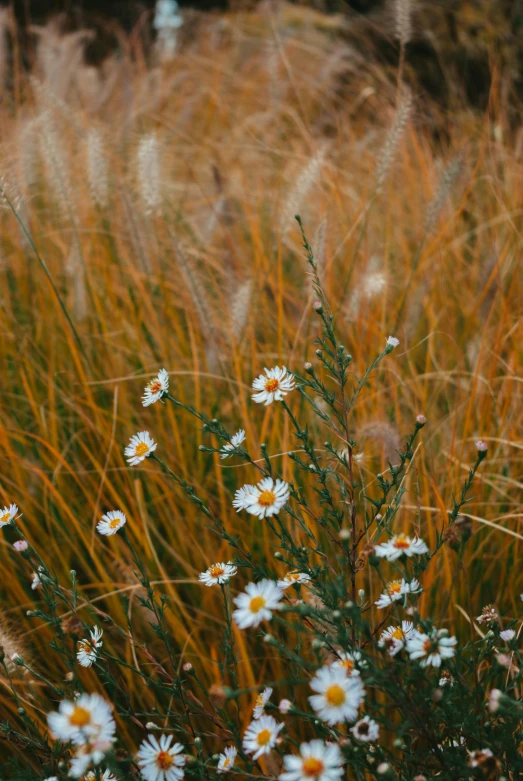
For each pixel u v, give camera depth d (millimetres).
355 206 1367
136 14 3307
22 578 837
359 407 897
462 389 969
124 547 834
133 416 977
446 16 2303
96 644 638
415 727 572
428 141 1700
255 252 1119
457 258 1231
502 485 880
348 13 2965
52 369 983
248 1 2867
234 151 1692
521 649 628
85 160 1249
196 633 760
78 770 531
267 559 791
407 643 572
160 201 1048
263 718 554
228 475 896
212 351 957
